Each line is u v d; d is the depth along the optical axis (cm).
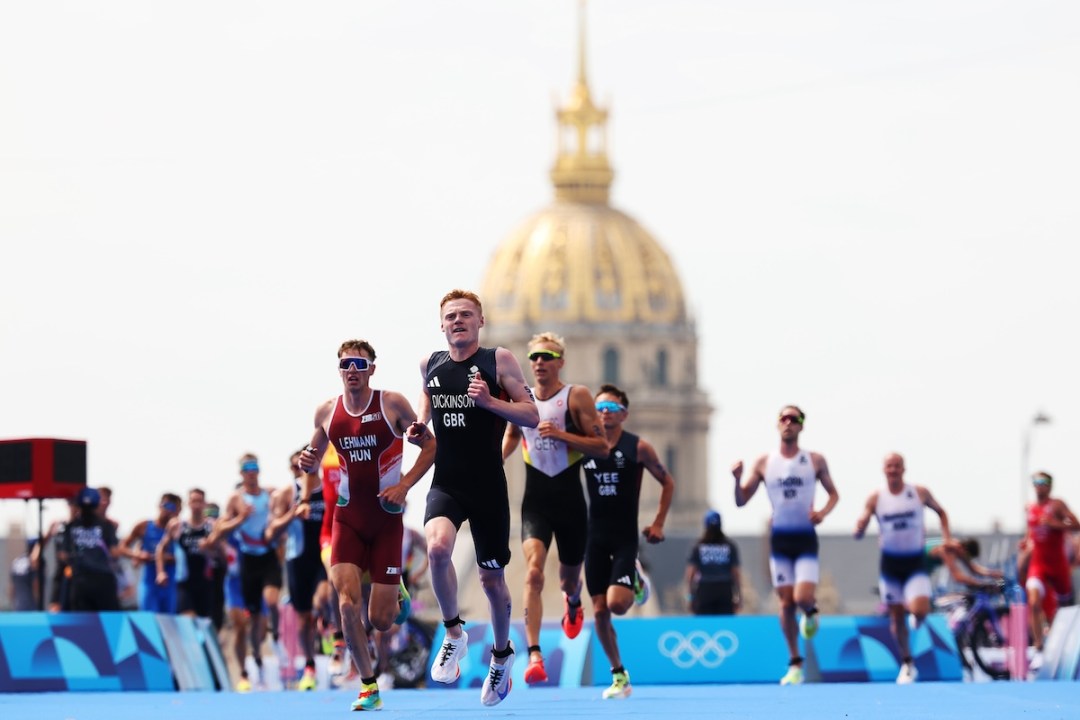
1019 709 5306
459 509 4819
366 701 5275
